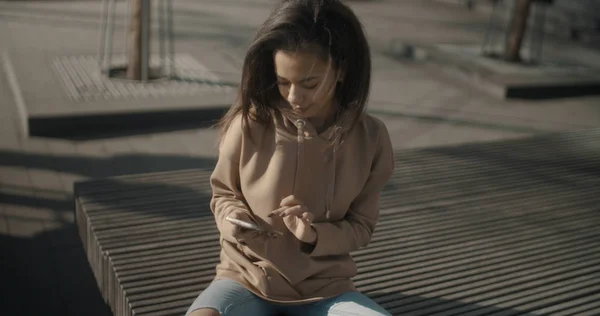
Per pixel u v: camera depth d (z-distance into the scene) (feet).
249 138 6.64
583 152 15.84
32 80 20.59
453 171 14.08
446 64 27.61
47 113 17.52
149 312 8.13
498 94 24.73
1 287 10.67
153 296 8.50
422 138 19.45
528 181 13.75
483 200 12.64
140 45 21.07
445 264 10.02
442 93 24.73
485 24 39.60
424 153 15.14
